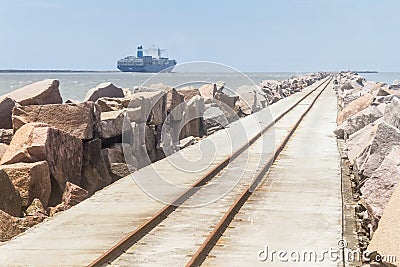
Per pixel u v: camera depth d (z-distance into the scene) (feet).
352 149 57.57
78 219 36.01
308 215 36.55
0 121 60.34
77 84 285.23
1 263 27.96
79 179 53.93
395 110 60.90
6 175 40.93
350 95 126.72
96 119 59.67
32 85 64.34
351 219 36.35
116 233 32.96
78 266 27.55
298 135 80.94
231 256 29.07
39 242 31.37
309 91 219.20
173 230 33.86
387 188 36.60
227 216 35.35
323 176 49.70
